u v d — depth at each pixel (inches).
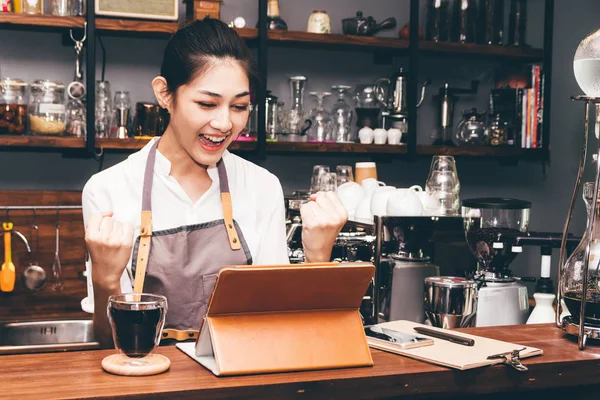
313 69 151.3
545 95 154.3
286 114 140.3
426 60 159.0
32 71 133.9
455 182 95.1
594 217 58.8
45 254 128.6
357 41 142.7
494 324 87.5
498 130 152.5
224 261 68.1
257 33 136.9
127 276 68.6
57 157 136.2
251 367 45.8
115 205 68.1
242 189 71.9
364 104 147.0
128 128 132.6
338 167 116.6
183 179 68.9
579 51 58.7
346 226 92.2
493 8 152.3
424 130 159.0
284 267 46.1
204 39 61.1
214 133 61.2
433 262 89.7
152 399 41.7
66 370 46.1
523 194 167.0
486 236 89.3
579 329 55.6
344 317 49.7
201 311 67.4
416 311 87.9
